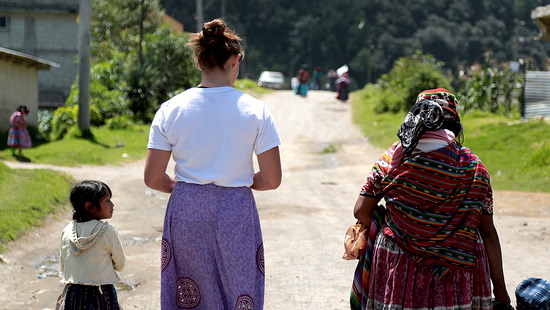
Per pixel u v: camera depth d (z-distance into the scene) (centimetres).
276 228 1198
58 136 2956
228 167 398
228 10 16488
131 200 1485
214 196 397
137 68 3550
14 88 2848
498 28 18075
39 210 1159
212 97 405
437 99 407
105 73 3566
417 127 383
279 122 3866
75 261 494
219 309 400
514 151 2156
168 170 2102
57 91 5519
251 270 401
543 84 2870
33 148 2512
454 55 16875
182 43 3828
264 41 16562
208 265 398
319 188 1812
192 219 396
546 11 2512
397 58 16400
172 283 405
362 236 422
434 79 3903
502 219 1266
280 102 4894
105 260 498
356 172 2189
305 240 1089
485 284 398
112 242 497
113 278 505
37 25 5466
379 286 397
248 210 405
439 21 17562
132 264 912
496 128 2455
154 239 1101
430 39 16650
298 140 3209
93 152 2400
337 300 736
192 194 398
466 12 18550
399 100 4034
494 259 404
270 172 411
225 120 400
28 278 828
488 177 392
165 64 3678
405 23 17338
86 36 2727
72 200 501
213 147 399
